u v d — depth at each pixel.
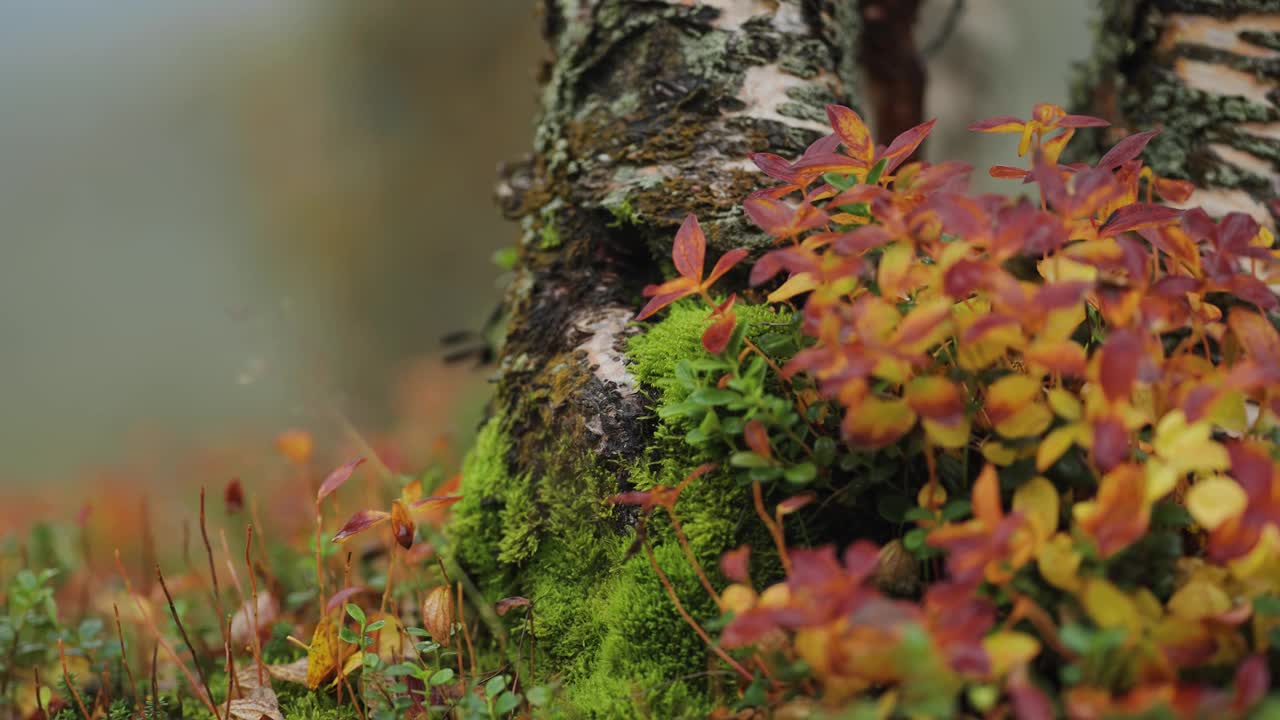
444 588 1.91
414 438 3.18
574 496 1.95
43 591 2.00
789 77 2.03
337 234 9.45
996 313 1.80
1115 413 1.78
